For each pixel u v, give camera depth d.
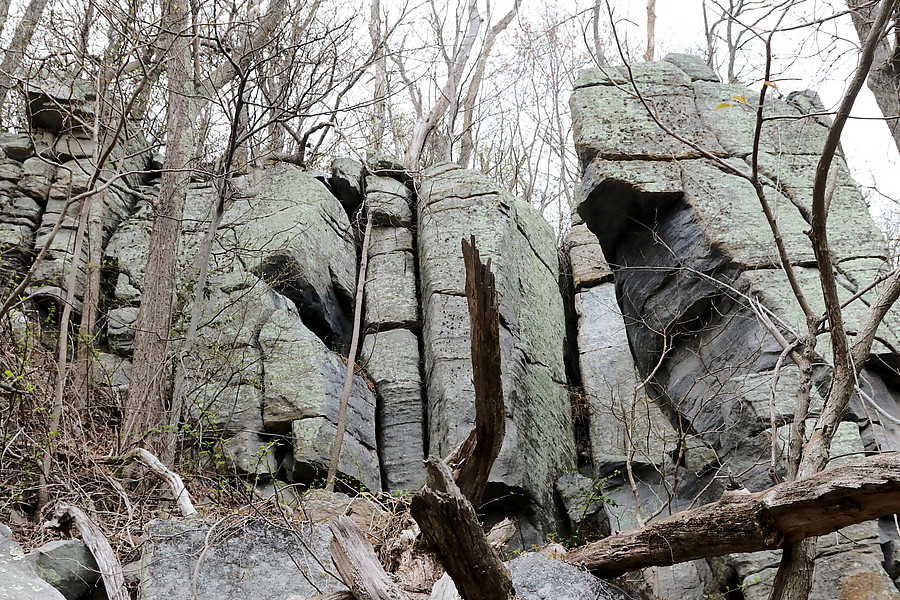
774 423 5.32
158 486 7.12
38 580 4.24
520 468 9.67
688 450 8.38
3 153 11.94
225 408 9.80
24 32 9.43
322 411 9.75
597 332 12.54
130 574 5.18
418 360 11.31
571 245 14.00
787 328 5.97
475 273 2.77
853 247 8.00
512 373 10.48
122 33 8.48
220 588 4.64
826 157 4.29
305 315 11.26
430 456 2.69
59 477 6.51
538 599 4.55
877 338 5.09
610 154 8.42
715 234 7.98
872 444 6.77
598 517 10.01
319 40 9.88
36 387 7.23
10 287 9.21
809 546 4.06
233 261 11.15
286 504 5.55
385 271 12.13
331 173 13.01
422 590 4.52
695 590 7.45
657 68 9.12
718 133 8.66
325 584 4.76
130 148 12.99
